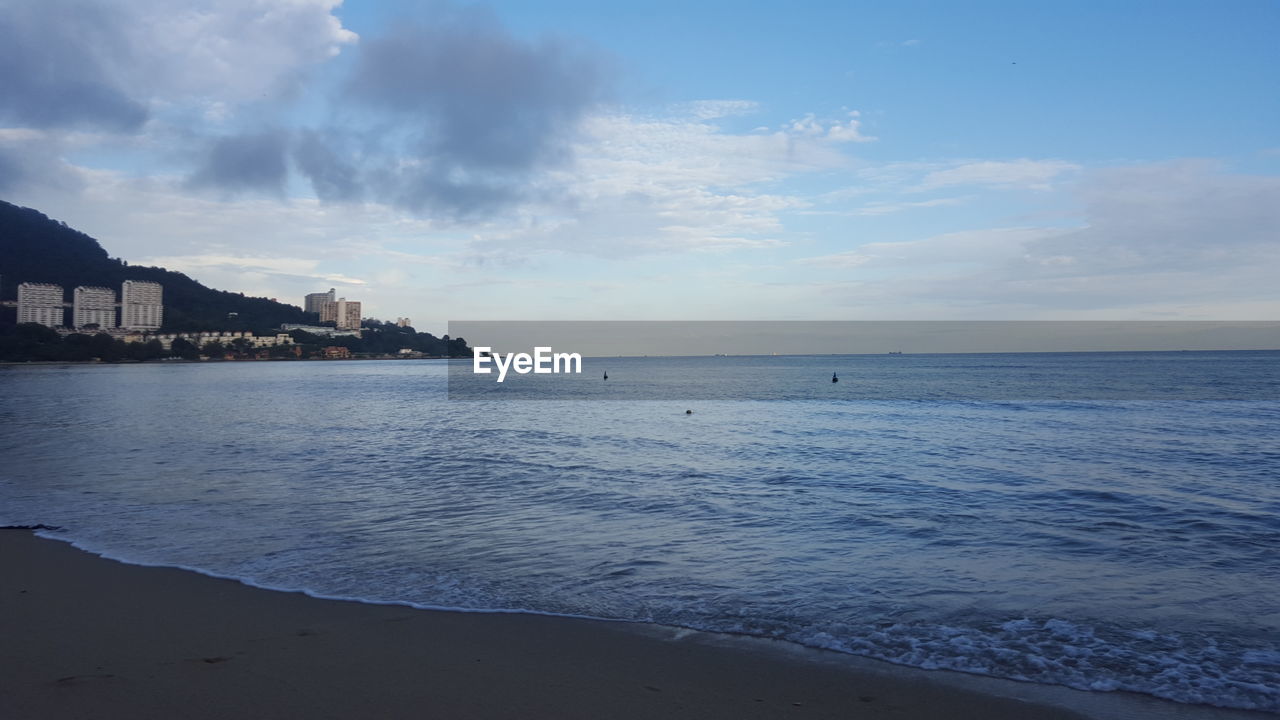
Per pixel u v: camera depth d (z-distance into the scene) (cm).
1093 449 1823
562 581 719
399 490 1247
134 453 1789
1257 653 538
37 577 724
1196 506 1113
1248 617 620
